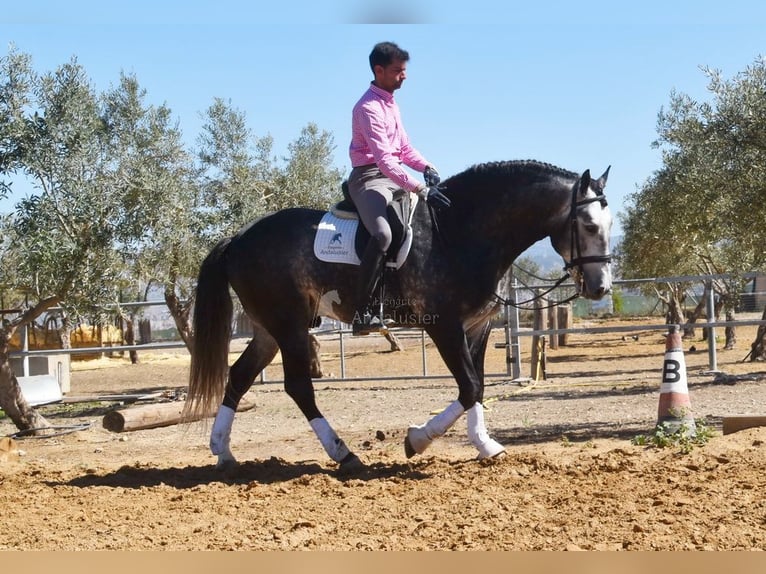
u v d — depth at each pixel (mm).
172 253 13484
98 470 7383
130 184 11203
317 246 6723
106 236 10617
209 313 7109
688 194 13945
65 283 10477
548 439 8289
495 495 5648
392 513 5324
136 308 23484
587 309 42031
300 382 6914
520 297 14672
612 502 5312
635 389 12477
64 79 10695
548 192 6578
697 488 5527
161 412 10383
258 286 6902
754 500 5219
